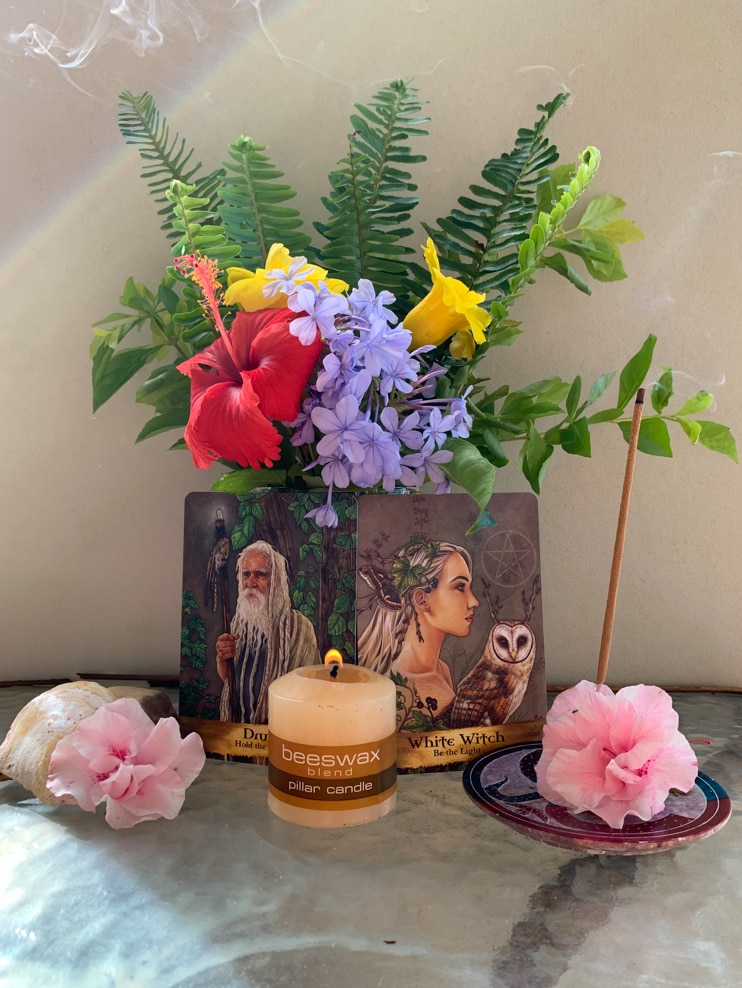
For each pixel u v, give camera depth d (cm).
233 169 70
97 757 58
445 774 69
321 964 43
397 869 53
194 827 59
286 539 71
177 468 89
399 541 70
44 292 88
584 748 57
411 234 80
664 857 55
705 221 84
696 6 82
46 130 86
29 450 89
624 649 89
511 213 73
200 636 71
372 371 57
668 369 72
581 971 43
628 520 88
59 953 44
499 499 72
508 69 84
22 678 91
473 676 70
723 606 88
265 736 70
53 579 91
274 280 58
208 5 85
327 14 84
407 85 81
